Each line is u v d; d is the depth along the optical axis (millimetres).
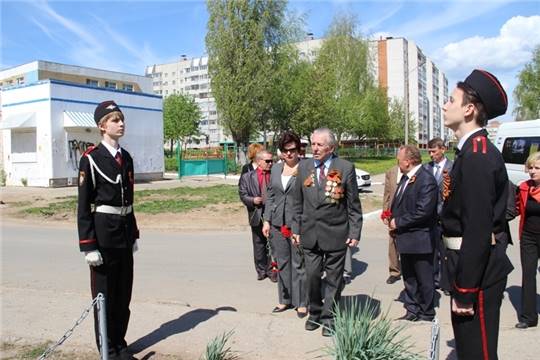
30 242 10789
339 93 48312
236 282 7363
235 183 25375
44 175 22391
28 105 22828
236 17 34250
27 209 15445
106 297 4109
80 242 3988
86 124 22547
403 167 5578
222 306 6152
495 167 2590
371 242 10586
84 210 3979
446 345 4441
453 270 2781
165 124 77250
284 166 6031
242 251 9750
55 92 22109
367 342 3443
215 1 34688
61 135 22406
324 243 4797
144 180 26594
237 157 36281
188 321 5129
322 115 40031
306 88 40062
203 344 4512
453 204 2762
